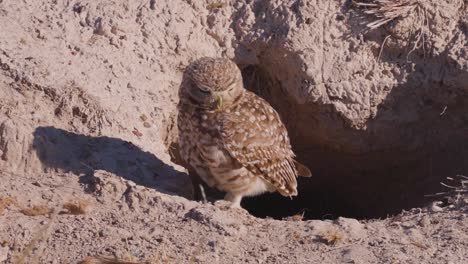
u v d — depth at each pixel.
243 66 13.85
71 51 12.63
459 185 13.48
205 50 13.56
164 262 8.98
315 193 15.42
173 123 13.15
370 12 13.59
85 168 10.98
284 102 14.06
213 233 9.66
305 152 14.67
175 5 13.59
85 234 9.51
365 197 15.05
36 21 12.84
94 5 13.30
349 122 13.66
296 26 13.54
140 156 11.45
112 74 12.59
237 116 10.65
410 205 14.35
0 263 9.01
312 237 9.77
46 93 11.71
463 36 13.59
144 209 10.12
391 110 13.73
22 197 10.16
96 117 11.76
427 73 13.60
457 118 13.84
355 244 9.64
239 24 13.71
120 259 8.98
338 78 13.52
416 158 14.18
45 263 8.97
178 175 11.38
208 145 10.66
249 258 9.27
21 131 11.03
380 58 13.64
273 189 11.37
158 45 13.23
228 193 11.08
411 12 13.56
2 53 11.98
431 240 9.80
